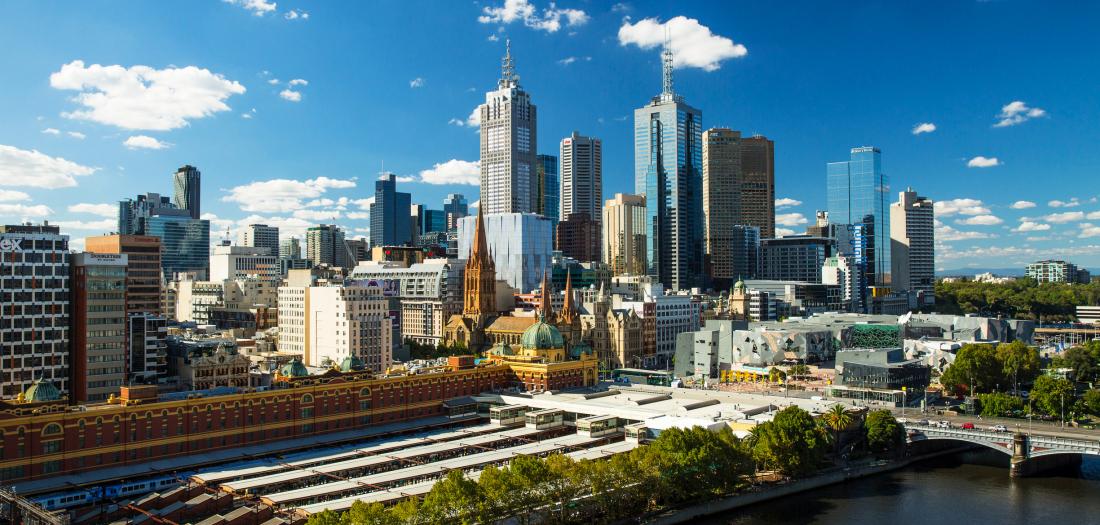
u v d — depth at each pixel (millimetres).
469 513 158875
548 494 171875
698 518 197250
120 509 171000
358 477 195750
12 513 156500
